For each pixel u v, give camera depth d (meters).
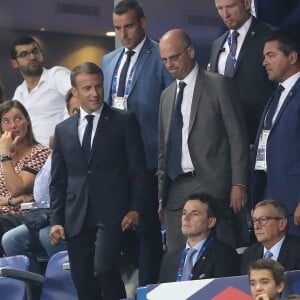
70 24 32.88
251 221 24.36
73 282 23.66
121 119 23.16
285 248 21.86
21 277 24.47
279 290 19.06
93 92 22.88
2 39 33.41
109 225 22.78
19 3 33.12
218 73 24.00
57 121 30.59
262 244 22.20
